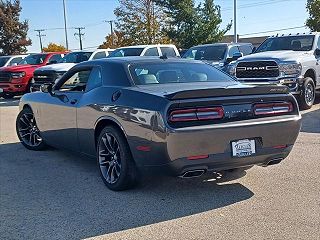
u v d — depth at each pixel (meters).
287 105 4.96
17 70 17.81
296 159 6.31
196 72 5.77
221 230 3.98
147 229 4.08
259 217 4.24
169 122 4.40
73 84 6.35
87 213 4.54
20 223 4.35
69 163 6.68
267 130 4.76
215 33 41.22
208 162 4.53
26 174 6.14
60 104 6.39
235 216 4.30
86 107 5.68
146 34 36.88
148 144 4.58
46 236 4.03
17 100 17.89
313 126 8.81
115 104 5.07
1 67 19.75
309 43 11.88
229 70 11.47
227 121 4.57
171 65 5.77
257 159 4.80
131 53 15.84
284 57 10.73
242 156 4.65
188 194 5.00
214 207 4.57
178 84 5.32
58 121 6.51
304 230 3.91
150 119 4.50
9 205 4.88
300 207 4.45
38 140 7.60
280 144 4.92
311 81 11.12
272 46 12.49
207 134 4.45
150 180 5.54
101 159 5.43
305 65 10.95
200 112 4.48
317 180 5.30
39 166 6.57
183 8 40.50
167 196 4.96
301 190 4.96
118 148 5.07
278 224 4.06
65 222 4.33
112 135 5.14
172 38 40.00
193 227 4.07
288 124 4.90
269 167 5.95
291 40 12.30
